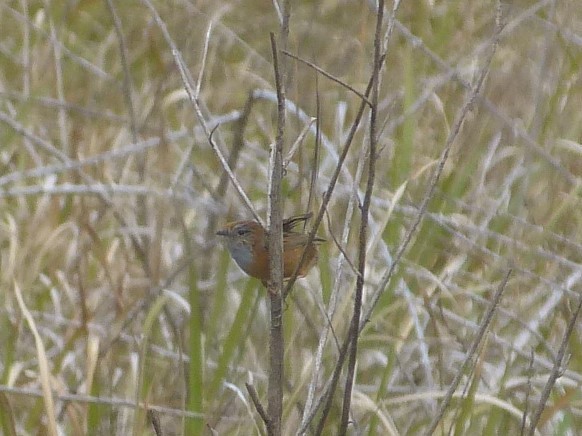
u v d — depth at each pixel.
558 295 8.69
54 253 9.65
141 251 8.87
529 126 11.09
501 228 9.52
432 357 8.40
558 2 13.40
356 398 7.24
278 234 5.12
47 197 10.11
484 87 11.47
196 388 6.71
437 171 5.73
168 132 11.20
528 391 6.24
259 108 12.93
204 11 14.57
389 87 12.25
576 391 7.35
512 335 8.70
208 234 9.38
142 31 13.99
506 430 7.53
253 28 14.82
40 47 13.09
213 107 12.71
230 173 5.25
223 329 8.84
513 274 9.01
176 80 12.73
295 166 9.84
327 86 12.67
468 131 10.54
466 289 8.78
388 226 9.07
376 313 7.92
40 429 7.40
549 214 9.81
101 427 7.45
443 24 12.72
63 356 7.86
